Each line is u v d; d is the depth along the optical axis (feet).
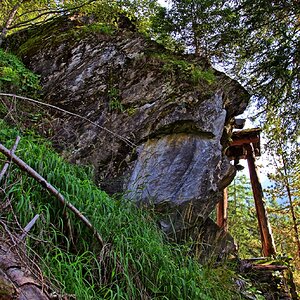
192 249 11.01
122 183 12.57
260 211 21.65
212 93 14.11
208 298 7.73
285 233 36.99
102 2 18.74
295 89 18.39
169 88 14.34
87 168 12.38
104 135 13.57
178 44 22.31
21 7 19.54
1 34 16.69
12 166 7.92
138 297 7.02
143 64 15.42
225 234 15.34
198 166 12.98
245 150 23.61
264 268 16.53
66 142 13.14
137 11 20.74
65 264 6.32
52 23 18.38
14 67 14.64
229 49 20.53
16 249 5.27
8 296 4.17
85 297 5.94
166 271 7.73
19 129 11.41
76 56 15.88
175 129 13.43
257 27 19.06
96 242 7.66
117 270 7.14
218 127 13.75
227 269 10.66
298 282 26.78
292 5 17.74
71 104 14.35
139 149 13.19
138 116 13.92
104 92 14.71
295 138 19.69
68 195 8.04
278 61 17.89
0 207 6.73
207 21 20.54
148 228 9.08
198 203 12.82
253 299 11.41
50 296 4.91
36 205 7.56
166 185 12.51
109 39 16.48
